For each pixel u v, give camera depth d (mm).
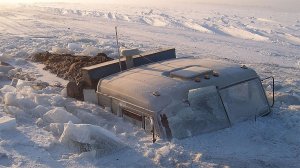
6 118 7023
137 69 7855
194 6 37469
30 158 5879
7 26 23984
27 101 7984
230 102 6969
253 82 7344
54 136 6656
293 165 5738
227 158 5898
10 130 6797
